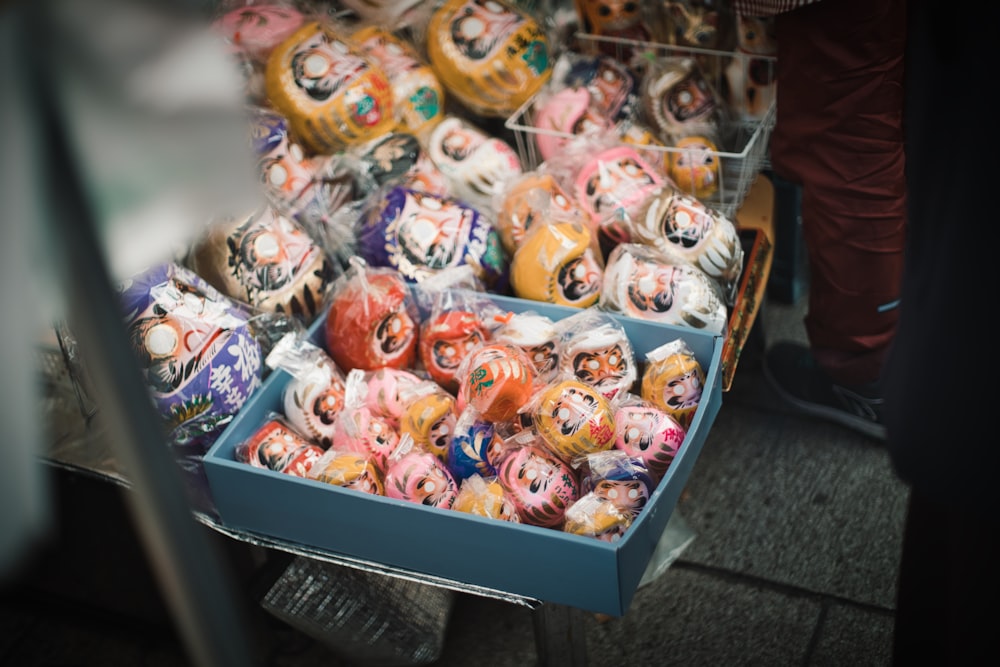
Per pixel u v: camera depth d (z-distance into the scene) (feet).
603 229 6.36
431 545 4.69
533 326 5.48
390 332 5.72
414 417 5.28
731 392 8.66
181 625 2.19
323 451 5.40
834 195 6.70
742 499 7.62
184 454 5.42
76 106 1.71
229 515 5.15
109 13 1.69
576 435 4.92
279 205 6.10
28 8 1.63
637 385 5.79
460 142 6.64
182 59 1.79
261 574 5.48
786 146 6.79
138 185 1.82
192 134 1.83
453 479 5.13
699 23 7.45
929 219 3.49
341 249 6.31
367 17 7.13
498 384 5.02
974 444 3.35
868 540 7.13
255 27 6.36
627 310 5.84
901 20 5.92
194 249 5.84
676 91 7.06
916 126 3.59
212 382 5.24
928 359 3.44
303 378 5.45
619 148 6.54
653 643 6.61
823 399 8.14
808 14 6.11
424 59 7.10
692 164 6.75
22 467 1.62
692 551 7.25
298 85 6.21
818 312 7.48
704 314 5.69
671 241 6.07
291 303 5.92
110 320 1.85
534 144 7.16
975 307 3.27
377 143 6.47
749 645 6.51
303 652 6.82
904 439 3.56
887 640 6.40
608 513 4.65
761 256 6.98
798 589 6.84
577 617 4.88
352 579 5.80
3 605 7.22
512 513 4.86
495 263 6.21
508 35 6.70
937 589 4.25
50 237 1.74
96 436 5.82
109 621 7.07
